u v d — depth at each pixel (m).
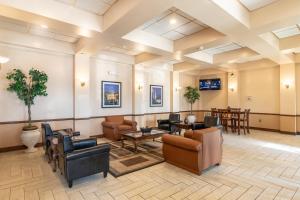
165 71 8.95
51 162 3.95
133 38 4.54
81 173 2.94
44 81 4.79
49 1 3.33
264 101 8.01
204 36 4.68
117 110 7.13
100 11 3.82
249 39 4.43
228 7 3.18
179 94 9.55
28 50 5.07
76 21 3.63
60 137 3.09
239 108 8.10
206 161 3.43
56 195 2.67
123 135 5.04
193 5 2.94
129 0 3.10
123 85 7.30
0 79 4.66
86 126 5.97
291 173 3.42
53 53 5.48
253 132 7.54
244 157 4.32
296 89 7.14
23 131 4.61
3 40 4.52
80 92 5.86
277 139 6.25
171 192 2.75
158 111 8.60
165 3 2.88
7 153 4.59
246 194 2.69
